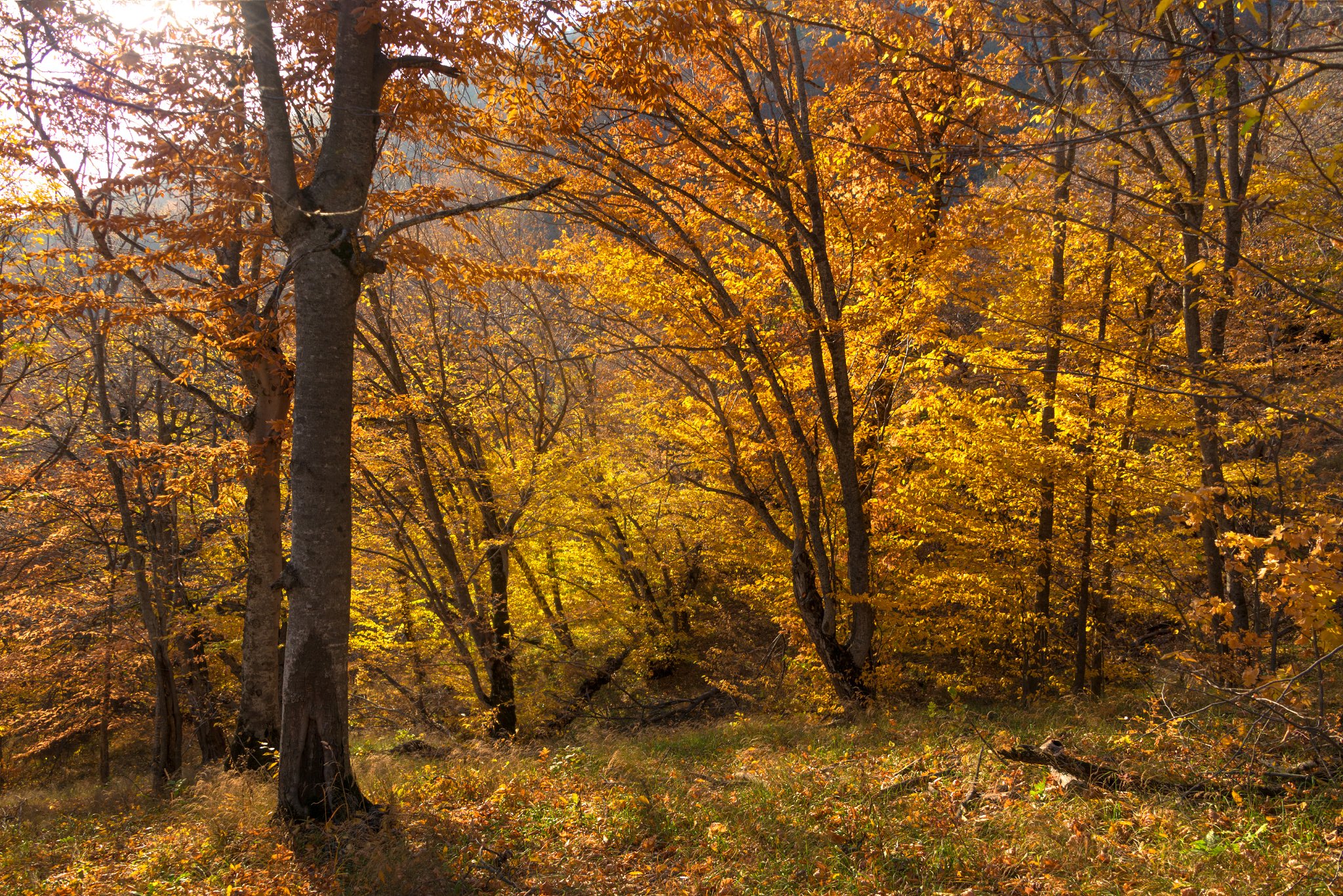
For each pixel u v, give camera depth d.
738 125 10.44
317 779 6.20
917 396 11.94
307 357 6.32
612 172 9.96
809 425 12.06
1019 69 5.48
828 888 4.39
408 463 14.28
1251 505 9.14
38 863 6.30
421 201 7.84
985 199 8.90
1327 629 4.74
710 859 4.89
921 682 14.35
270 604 9.73
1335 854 4.00
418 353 16.28
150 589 13.38
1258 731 5.52
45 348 12.69
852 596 10.67
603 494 15.10
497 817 6.04
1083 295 9.89
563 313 17.36
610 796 6.33
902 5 9.83
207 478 9.65
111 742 20.50
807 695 13.09
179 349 13.86
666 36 7.54
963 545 12.18
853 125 9.82
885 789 5.82
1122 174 9.12
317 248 6.26
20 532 14.05
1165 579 11.81
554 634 16.94
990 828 4.93
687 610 17.14
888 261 9.91
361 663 15.44
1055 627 13.27
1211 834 4.32
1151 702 7.04
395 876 5.02
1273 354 7.88
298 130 9.70
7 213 8.62
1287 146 7.18
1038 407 11.38
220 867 5.54
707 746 8.56
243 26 7.62
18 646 14.53
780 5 8.82
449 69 7.38
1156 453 11.26
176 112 7.86
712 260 10.63
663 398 12.56
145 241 10.98
